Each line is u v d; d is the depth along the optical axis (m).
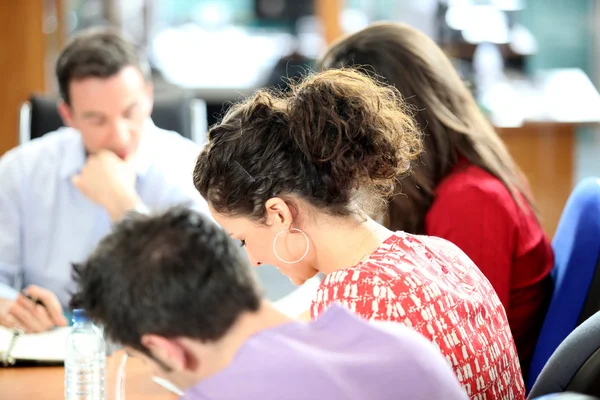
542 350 3.95
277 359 2.05
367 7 11.77
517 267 4.02
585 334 2.77
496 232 3.89
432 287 2.79
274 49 12.00
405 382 2.14
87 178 4.93
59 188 5.39
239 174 2.82
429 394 2.15
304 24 11.92
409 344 2.24
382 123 2.87
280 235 2.88
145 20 11.45
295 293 4.77
